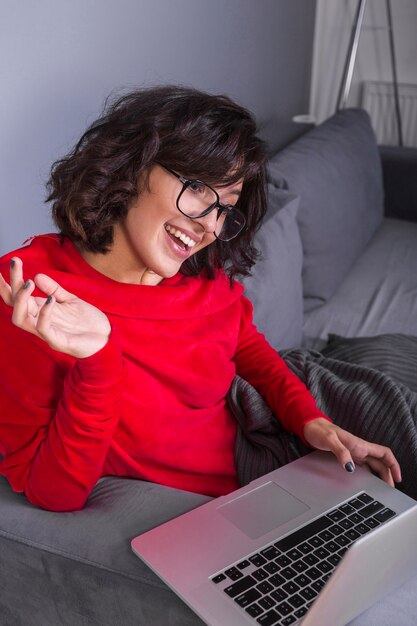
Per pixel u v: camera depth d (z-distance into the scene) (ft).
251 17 7.82
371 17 10.71
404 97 10.91
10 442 3.54
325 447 4.00
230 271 4.29
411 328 6.93
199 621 3.10
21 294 2.68
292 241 6.02
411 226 9.00
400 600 3.35
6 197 4.75
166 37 6.15
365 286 7.59
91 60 5.19
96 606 3.34
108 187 3.40
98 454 3.26
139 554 3.17
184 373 3.80
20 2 4.40
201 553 3.21
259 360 4.55
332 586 2.69
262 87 8.63
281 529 3.43
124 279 3.76
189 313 3.92
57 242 3.74
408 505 3.68
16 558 3.43
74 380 3.13
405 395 4.33
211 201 3.44
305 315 7.08
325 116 11.37
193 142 3.31
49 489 3.34
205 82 7.11
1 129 4.55
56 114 4.97
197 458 4.00
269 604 2.98
